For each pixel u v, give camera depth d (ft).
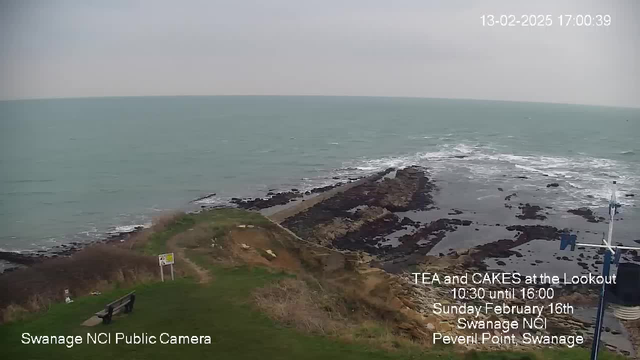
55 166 240.32
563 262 102.63
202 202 171.63
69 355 34.53
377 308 60.90
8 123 449.89
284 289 55.77
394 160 260.83
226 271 65.21
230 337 38.65
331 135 398.83
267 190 190.60
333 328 43.27
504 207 155.63
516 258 105.40
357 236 124.67
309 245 103.14
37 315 44.50
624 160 258.98
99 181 207.62
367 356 36.73
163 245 83.20
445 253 110.01
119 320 42.52
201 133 403.54
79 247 124.16
